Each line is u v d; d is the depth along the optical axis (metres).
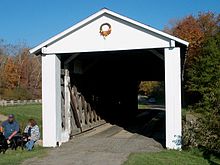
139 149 12.05
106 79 22.47
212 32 48.72
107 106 23.11
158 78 27.62
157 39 12.50
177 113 12.16
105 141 14.13
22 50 76.38
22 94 59.47
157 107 49.50
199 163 9.57
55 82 13.33
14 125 12.62
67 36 13.34
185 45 12.33
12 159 10.50
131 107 29.09
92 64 17.42
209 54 35.34
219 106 11.51
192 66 38.06
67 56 14.28
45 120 13.25
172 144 12.11
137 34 12.73
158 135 16.30
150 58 18.11
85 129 16.95
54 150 12.19
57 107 13.39
